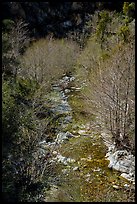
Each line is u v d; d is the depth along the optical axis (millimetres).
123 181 6367
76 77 15656
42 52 17547
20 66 13211
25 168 6176
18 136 6484
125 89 7512
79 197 5914
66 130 9055
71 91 13336
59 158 7273
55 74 16047
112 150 7500
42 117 9867
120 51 9312
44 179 6297
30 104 9969
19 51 16859
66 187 6191
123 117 7395
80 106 11148
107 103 7766
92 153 7562
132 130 7426
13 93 8852
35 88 11859
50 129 9000
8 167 5844
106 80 7887
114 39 14680
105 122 7895
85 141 8219
